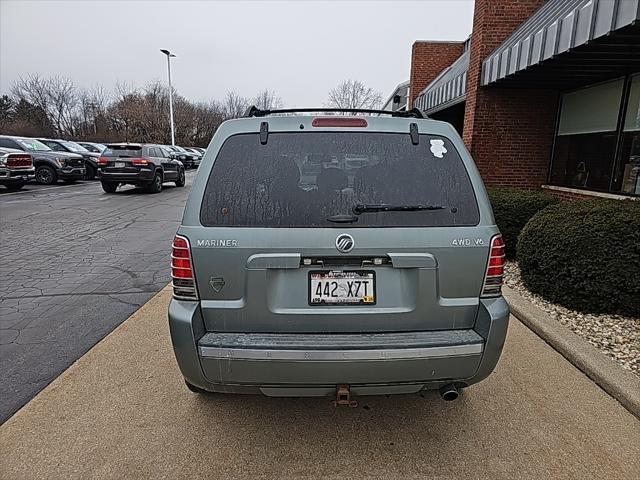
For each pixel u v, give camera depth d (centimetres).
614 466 221
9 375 306
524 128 935
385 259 210
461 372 212
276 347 201
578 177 867
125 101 4991
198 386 216
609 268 401
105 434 243
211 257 207
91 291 484
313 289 211
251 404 274
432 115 1475
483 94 923
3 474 212
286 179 216
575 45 589
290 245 206
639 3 475
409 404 276
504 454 230
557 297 434
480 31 905
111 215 1038
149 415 261
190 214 212
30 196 1380
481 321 216
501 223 619
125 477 212
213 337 210
